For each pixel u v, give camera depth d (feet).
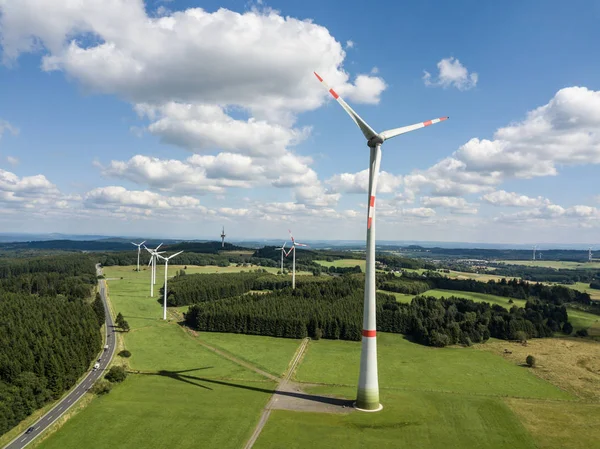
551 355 428.15
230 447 224.12
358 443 229.25
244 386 317.42
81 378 324.60
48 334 359.25
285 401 286.05
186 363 371.97
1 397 249.34
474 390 318.65
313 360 394.93
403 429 245.45
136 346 416.67
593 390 323.78
